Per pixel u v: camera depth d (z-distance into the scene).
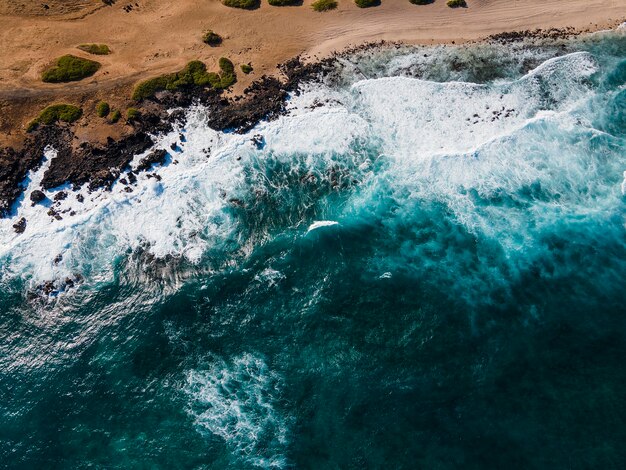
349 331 31.12
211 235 35.47
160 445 28.64
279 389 29.83
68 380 30.77
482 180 36.84
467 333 30.72
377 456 27.70
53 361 31.44
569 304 31.56
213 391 29.97
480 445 27.56
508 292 32.19
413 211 35.88
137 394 30.12
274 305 32.41
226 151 38.25
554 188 36.47
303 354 30.72
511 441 27.55
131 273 34.47
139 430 29.11
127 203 36.81
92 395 30.23
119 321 32.62
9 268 35.19
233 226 35.72
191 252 34.84
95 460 28.44
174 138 39.03
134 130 39.25
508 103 40.03
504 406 28.44
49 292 34.16
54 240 35.84
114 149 38.53
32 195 37.19
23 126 39.56
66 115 39.72
